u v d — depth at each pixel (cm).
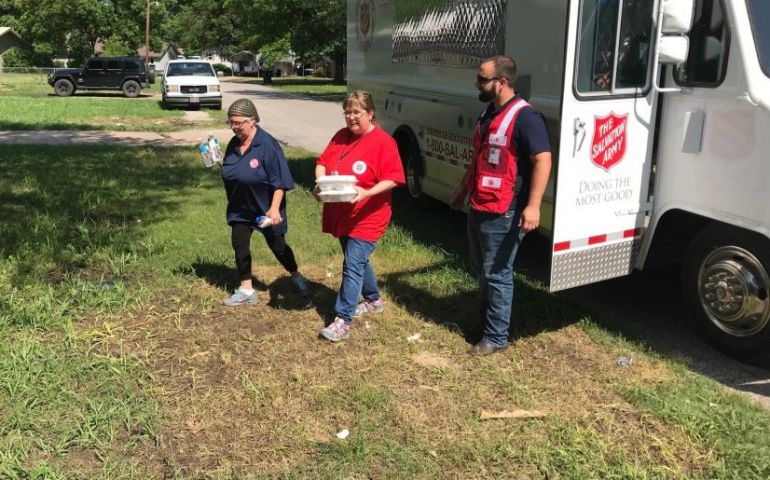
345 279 440
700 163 414
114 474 306
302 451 329
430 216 776
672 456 330
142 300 504
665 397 379
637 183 435
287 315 488
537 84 487
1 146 1258
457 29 607
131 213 755
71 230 666
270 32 4447
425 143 702
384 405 369
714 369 425
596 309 512
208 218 741
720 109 398
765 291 404
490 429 351
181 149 1271
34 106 2292
